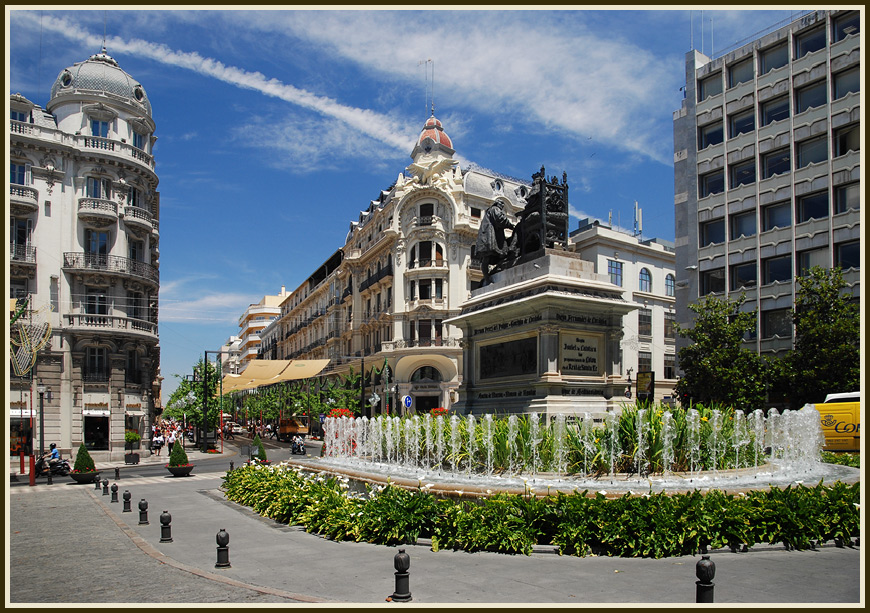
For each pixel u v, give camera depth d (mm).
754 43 37375
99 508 16625
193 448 49781
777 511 8992
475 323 20688
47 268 38594
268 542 10953
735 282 37438
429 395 52375
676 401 36656
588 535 8906
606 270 54250
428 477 12914
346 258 64812
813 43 34750
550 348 17453
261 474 16859
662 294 57969
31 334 31312
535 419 13305
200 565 9297
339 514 11273
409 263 54000
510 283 20078
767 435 16422
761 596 6758
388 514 10281
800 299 28562
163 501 17688
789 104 35438
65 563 9688
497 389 19375
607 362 18344
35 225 38312
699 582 6301
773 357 31547
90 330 39312
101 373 40344
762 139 36500
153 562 9609
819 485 10156
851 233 32125
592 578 7680
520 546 9023
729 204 37938
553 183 20312
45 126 39125
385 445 17922
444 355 51469
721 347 29922
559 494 9375
